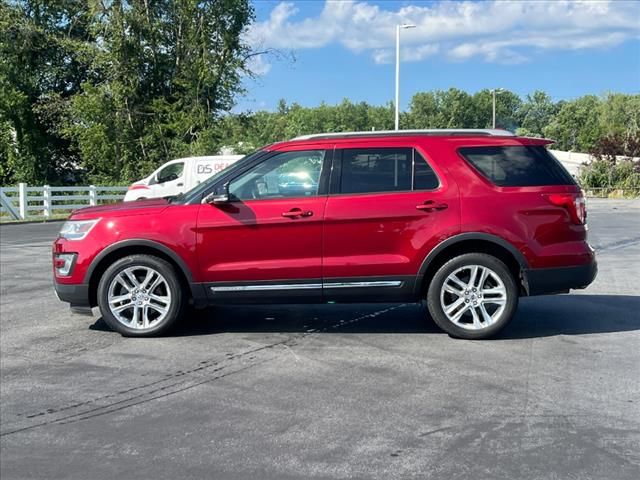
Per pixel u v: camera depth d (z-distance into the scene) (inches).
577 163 2250.2
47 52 1395.2
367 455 159.2
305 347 248.8
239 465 155.9
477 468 151.9
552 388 201.8
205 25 1318.9
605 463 153.6
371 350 243.4
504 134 259.9
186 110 1349.7
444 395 196.7
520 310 306.5
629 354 236.1
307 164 257.8
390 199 250.5
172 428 177.6
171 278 259.0
